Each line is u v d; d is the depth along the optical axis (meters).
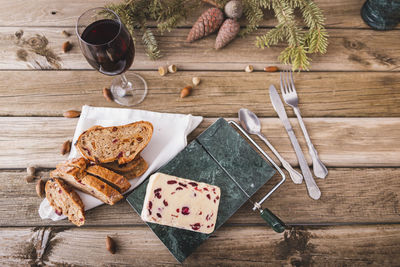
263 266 0.76
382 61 0.88
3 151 0.80
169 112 0.84
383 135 0.84
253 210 0.77
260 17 0.85
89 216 0.77
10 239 0.76
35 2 0.89
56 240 0.76
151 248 0.76
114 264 0.75
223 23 0.86
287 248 0.77
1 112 0.82
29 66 0.85
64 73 0.85
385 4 0.85
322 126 0.84
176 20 0.86
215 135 0.80
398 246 0.77
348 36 0.89
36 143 0.81
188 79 0.86
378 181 0.81
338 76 0.87
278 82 0.86
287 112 0.84
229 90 0.86
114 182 0.73
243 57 0.88
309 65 0.85
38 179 0.79
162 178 0.74
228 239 0.77
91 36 0.73
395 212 0.79
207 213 0.74
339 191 0.80
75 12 0.89
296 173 0.79
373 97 0.86
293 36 0.83
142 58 0.87
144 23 0.86
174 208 0.73
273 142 0.83
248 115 0.83
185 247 0.74
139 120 0.81
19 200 0.78
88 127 0.80
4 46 0.86
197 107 0.84
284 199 0.79
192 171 0.77
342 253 0.77
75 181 0.73
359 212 0.79
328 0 0.91
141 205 0.75
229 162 0.78
